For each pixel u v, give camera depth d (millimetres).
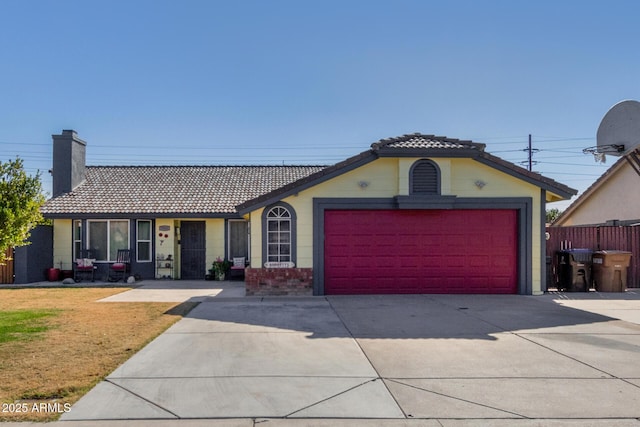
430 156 13586
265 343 7875
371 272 13891
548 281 14938
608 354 7262
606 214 20906
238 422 4805
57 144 20391
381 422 4816
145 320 9773
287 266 13688
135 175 22516
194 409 5102
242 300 12766
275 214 13836
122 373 6246
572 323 9602
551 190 13922
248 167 24000
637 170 14805
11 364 6574
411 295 13617
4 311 10938
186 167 23828
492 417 4938
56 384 5789
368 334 8555
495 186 13930
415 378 6117
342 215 13906
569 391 5676
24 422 4766
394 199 13742
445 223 14000
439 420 4867
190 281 18500
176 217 18688
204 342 7930
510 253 14047
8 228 8766
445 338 8258
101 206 19031
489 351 7414
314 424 4773
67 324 9336
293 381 5977
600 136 14906
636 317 10273
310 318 10070
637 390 5707
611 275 14289
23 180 9109
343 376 6176
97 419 4844
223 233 19281
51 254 18938
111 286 16688
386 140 13781
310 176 13656
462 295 13656
